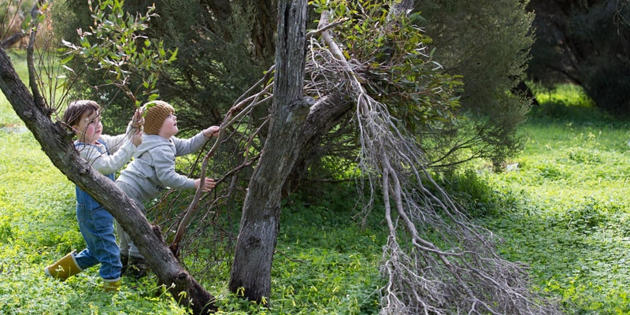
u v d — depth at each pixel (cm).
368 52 559
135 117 464
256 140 852
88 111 467
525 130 1681
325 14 570
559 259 657
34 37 382
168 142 521
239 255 481
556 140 1556
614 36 1767
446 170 970
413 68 550
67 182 1002
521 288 454
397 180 476
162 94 823
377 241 742
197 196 498
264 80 596
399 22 572
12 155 1197
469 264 482
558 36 1892
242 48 786
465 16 929
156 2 794
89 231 481
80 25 803
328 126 555
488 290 453
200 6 803
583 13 1848
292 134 448
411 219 494
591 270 615
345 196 946
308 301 507
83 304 424
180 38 776
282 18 425
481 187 980
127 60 430
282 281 545
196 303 452
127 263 542
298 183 856
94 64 787
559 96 2306
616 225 796
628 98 1842
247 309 466
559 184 1096
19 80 385
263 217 476
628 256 657
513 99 996
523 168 1215
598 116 1933
